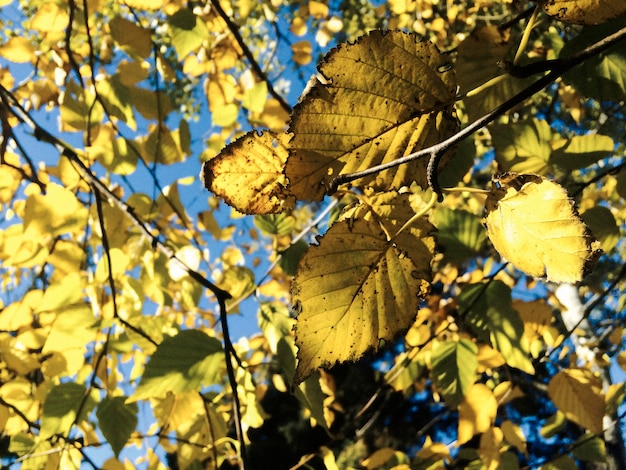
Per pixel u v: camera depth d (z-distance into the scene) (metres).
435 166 0.20
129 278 0.84
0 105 0.71
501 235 0.21
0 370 1.02
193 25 0.72
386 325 0.22
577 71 0.36
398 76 0.21
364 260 0.22
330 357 0.22
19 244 0.80
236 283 0.88
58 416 0.71
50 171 0.85
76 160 0.65
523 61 0.42
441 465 0.73
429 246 0.22
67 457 0.86
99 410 0.70
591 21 0.22
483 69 0.29
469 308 0.56
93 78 0.78
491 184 0.22
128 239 0.90
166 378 0.60
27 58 0.95
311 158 0.21
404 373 0.86
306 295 0.22
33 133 0.67
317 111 0.21
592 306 0.62
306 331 0.22
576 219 0.20
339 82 0.21
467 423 0.66
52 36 0.96
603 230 0.47
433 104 0.22
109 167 0.81
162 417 0.83
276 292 0.88
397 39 0.21
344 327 0.22
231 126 1.08
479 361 0.69
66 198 0.71
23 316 0.87
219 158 0.22
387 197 0.22
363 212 0.22
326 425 0.54
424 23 1.82
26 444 0.86
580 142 0.42
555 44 0.43
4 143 0.75
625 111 0.97
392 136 0.22
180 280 0.92
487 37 0.28
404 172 0.22
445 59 0.22
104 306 0.87
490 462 0.70
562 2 0.22
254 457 3.50
